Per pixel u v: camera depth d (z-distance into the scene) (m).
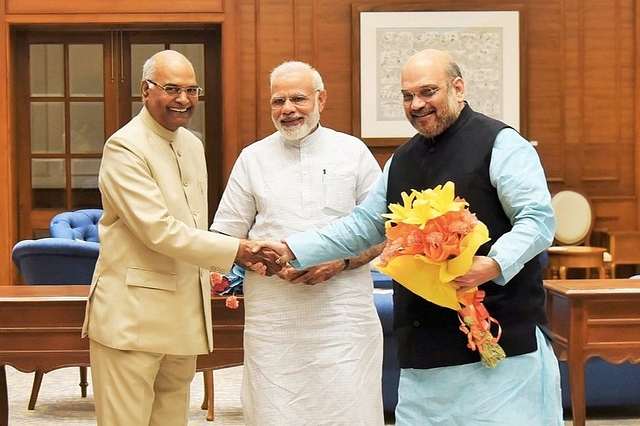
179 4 7.45
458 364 2.42
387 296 4.47
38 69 7.69
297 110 3.09
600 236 7.68
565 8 7.66
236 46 7.51
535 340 2.42
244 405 3.20
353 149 3.22
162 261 3.01
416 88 2.45
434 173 2.50
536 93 7.69
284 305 3.11
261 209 3.17
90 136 7.75
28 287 4.24
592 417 4.73
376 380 3.22
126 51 7.70
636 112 7.74
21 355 3.87
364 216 2.71
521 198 2.35
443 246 2.19
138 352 2.98
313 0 7.55
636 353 3.99
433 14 7.52
